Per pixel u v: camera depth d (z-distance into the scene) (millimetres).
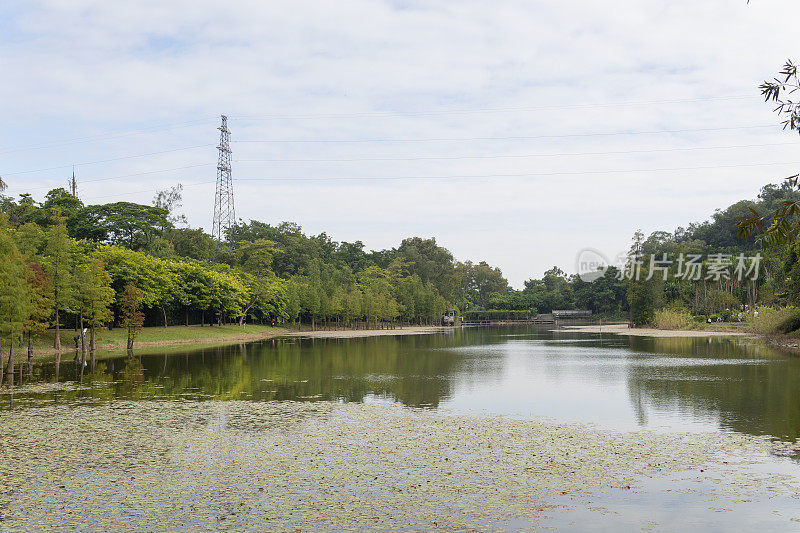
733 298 115312
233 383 35531
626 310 175250
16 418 24125
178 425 22656
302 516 12859
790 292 65000
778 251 98375
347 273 157750
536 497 14086
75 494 14375
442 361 50344
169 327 88562
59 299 55062
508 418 24000
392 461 17328
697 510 13172
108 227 101438
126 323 61062
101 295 58250
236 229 157125
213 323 110188
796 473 15891
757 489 14594
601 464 16875
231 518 12773
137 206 106188
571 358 52281
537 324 178875
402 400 28891
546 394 30516
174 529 12180
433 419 23828
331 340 87688
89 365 47281
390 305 141750
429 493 14391
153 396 30328
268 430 21703
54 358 53906
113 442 19781
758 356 50406
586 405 27016
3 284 37938
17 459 17578
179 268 91312
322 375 39719
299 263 158625
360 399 29266
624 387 32656
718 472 16031
